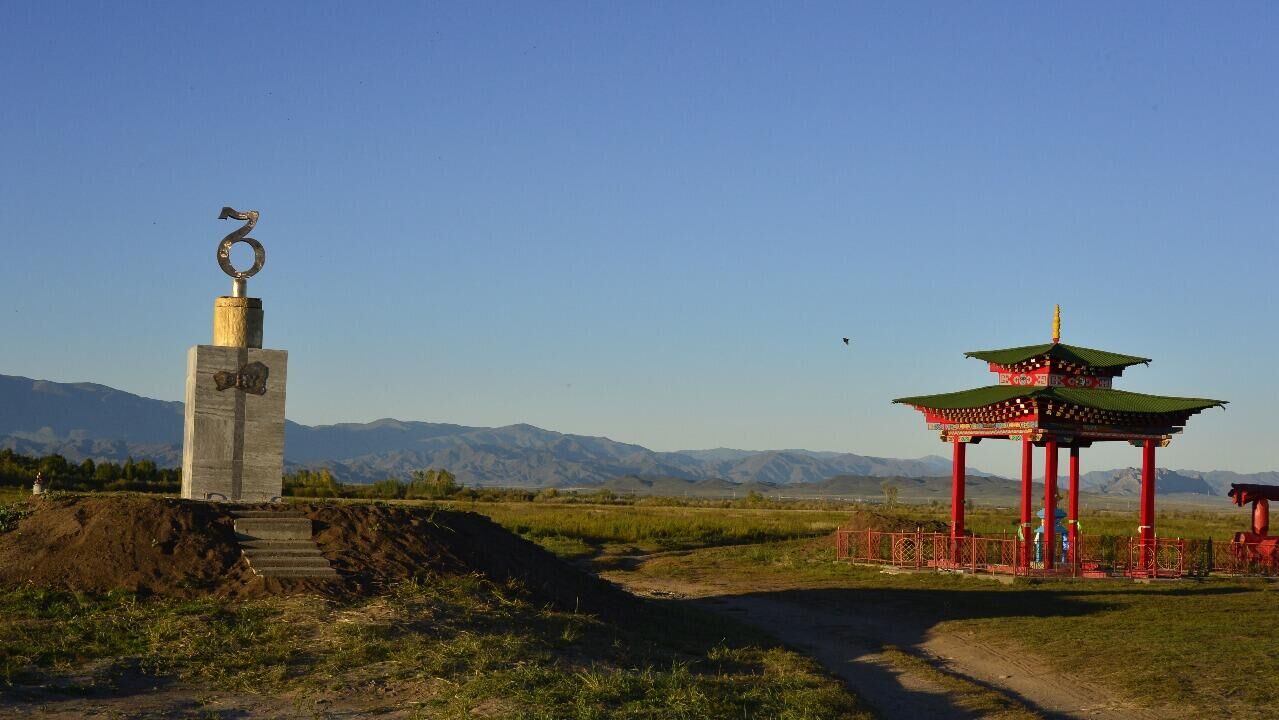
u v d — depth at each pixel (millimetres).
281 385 27500
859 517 52031
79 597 20250
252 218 28125
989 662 23094
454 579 22906
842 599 33438
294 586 21297
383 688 16750
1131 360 40625
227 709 15547
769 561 46062
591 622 22609
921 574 39938
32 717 14586
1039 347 41125
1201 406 38812
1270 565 40438
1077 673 21375
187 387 27719
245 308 27500
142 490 71188
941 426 43219
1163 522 86875
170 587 21047
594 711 15742
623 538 57625
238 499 26922
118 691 16016
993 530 58844
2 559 21516
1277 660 21766
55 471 75062
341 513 24516
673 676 18484
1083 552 42688
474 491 118250
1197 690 19422
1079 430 39812
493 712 15516
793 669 20625
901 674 21578
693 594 35969
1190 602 31578
